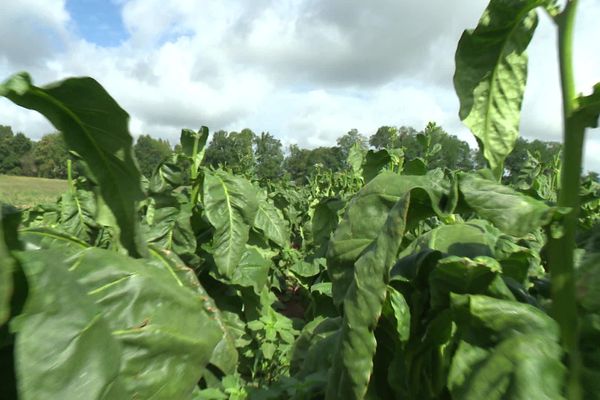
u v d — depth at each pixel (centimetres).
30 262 121
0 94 115
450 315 158
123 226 157
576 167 136
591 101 131
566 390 127
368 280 142
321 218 627
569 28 137
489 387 127
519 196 137
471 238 212
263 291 467
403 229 141
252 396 259
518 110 169
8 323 116
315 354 265
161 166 446
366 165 582
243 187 442
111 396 122
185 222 436
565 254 138
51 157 7212
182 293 221
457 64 165
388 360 187
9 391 128
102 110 128
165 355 197
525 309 141
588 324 136
